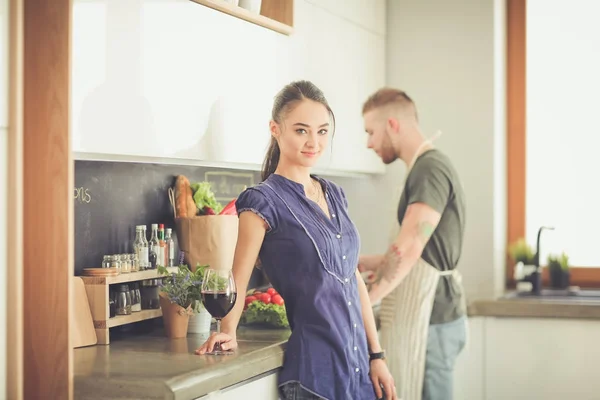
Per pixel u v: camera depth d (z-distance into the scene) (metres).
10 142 1.97
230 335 2.45
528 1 4.52
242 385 2.35
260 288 3.68
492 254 4.18
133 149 2.47
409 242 3.27
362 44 3.99
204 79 2.78
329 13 3.62
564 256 4.30
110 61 2.38
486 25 4.17
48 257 2.17
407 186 3.38
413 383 3.39
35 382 2.18
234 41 2.94
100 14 2.34
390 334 3.42
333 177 4.23
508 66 4.54
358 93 3.94
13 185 1.97
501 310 3.87
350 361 2.55
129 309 2.71
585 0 4.44
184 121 2.69
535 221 4.52
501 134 4.36
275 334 2.77
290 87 2.62
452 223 3.40
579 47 4.45
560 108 4.49
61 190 2.16
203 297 2.40
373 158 4.12
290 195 2.55
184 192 3.10
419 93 4.29
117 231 2.87
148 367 2.23
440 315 3.41
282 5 3.24
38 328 2.18
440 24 4.25
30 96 2.17
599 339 3.77
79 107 2.28
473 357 3.92
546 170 4.50
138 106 2.48
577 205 4.46
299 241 2.51
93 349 2.52
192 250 2.98
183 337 2.72
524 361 3.86
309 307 2.51
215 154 2.85
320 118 2.59
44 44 2.16
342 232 2.61
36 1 2.17
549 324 3.83
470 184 4.21
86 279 2.60
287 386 2.53
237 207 2.54
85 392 2.15
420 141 3.42
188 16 2.70
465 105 4.21
